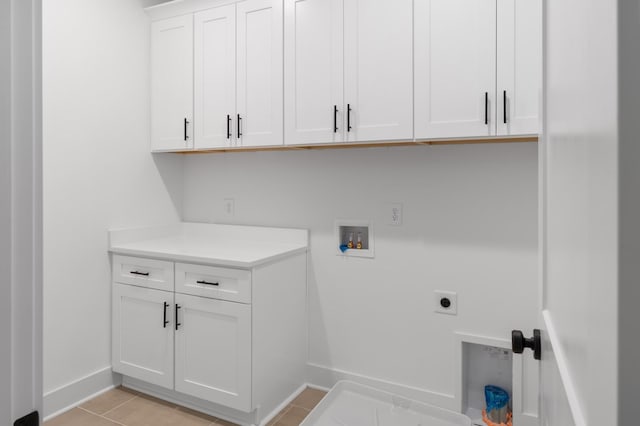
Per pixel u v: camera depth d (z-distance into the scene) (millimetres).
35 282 450
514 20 1579
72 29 2080
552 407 574
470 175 1970
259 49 2111
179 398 2148
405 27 1774
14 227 430
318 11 1958
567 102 434
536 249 1848
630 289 213
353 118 1890
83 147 2148
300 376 2320
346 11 1894
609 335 235
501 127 1608
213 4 2238
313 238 2350
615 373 221
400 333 2139
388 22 1808
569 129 417
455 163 1999
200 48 2291
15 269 433
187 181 2756
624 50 210
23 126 435
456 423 1588
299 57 2008
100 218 2244
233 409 1998
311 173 2350
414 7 1756
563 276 474
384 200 2160
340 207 2271
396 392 2146
